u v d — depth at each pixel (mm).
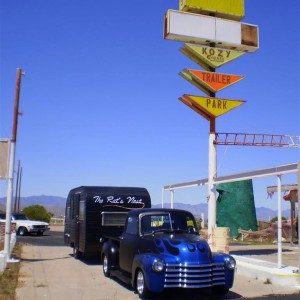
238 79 18703
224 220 32656
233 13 19531
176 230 10938
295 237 29156
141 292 10008
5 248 15422
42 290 10969
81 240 16016
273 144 19438
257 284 12250
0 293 10352
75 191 17531
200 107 18031
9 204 15297
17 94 15406
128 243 11391
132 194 16219
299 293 11016
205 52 18594
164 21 18766
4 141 15008
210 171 17859
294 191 26422
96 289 11203
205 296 10523
